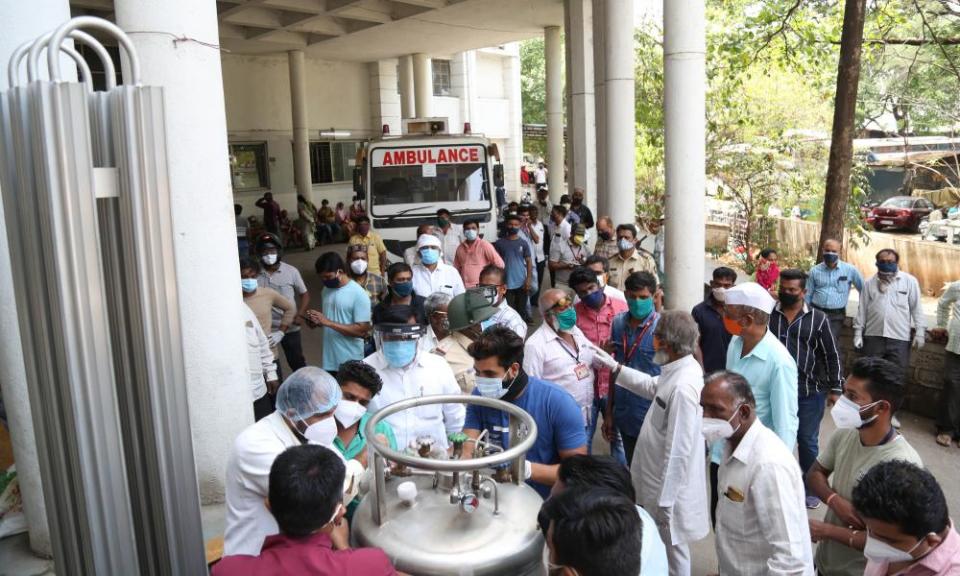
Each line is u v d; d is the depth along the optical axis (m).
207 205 4.61
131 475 2.12
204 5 4.47
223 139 4.70
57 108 1.80
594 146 15.84
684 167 8.01
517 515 2.28
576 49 15.50
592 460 2.52
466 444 2.67
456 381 4.38
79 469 1.96
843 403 3.05
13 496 4.86
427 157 11.60
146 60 4.35
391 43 21.05
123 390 2.07
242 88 22.72
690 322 3.69
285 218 21.95
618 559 1.81
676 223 8.12
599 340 5.46
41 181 1.84
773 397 4.09
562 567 1.87
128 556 2.06
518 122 31.41
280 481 2.18
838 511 3.12
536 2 16.42
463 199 11.70
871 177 27.28
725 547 3.08
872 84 17.08
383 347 3.92
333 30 18.86
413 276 7.52
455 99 28.19
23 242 1.95
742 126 16.56
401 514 2.32
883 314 7.00
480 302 4.56
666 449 3.62
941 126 18.03
